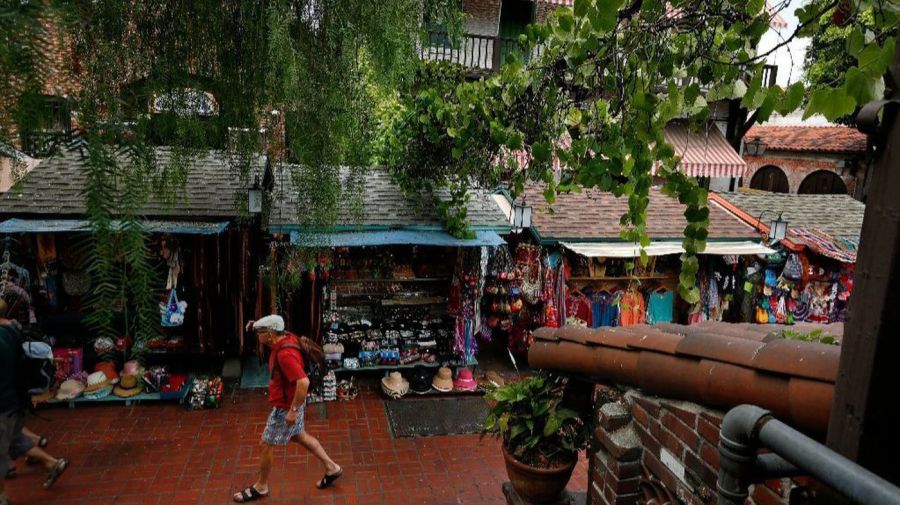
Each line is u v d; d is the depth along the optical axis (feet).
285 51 8.40
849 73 5.26
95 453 20.72
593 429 10.48
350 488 19.61
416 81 22.49
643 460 8.74
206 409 24.44
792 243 30.09
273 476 19.97
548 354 10.86
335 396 26.27
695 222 8.32
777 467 4.41
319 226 12.12
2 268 21.88
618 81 8.96
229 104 9.27
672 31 8.47
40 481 18.76
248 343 27.78
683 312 31.58
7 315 22.21
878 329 3.82
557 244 28.32
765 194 37.96
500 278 27.53
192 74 8.77
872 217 3.88
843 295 31.04
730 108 42.04
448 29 11.91
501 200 30.32
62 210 22.00
